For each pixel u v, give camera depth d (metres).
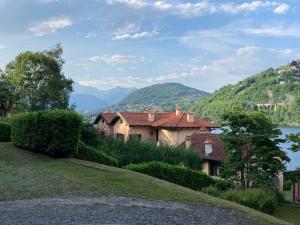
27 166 22.88
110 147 40.94
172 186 21.27
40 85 61.28
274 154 32.50
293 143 33.41
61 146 25.97
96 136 38.97
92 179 20.52
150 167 29.83
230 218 15.71
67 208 14.74
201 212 16.03
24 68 60.72
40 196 16.81
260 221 16.31
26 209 14.45
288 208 31.05
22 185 18.48
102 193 17.86
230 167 33.03
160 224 13.27
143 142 42.84
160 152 42.22
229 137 33.09
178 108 63.19
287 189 45.97
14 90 60.00
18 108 56.19
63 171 22.06
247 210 18.39
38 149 26.59
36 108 58.94
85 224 12.55
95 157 29.53
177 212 15.37
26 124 26.88
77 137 26.81
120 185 19.69
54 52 62.38
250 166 32.78
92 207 15.09
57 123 26.05
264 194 27.81
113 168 24.81
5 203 15.46
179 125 58.94
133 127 60.81
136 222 13.23
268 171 33.09
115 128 64.19
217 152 48.22
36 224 12.39
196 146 51.78
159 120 62.19
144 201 16.94
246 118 33.31
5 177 19.88
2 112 56.84
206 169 48.53
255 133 32.97
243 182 32.97
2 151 26.14
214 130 66.31
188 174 31.23
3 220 12.84
